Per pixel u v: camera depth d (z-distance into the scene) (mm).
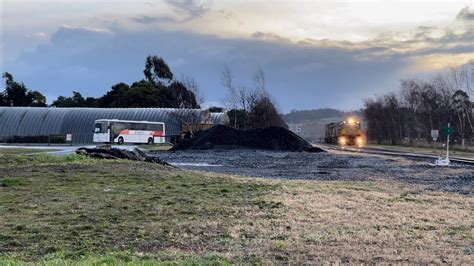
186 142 61844
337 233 11539
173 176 22516
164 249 9906
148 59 113562
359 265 8664
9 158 26734
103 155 29375
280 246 10125
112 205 14852
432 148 74500
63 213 13555
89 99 113938
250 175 28922
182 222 12562
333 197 17375
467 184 25484
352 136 92875
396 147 82688
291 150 60625
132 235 11102
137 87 104000
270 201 16031
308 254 9508
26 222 12336
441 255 9609
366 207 15414
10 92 113812
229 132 63781
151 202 15508
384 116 106062
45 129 80938
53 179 20391
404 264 8789
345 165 38594
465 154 59156
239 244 10328
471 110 83375
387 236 11305
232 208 14656
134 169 24219
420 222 13180
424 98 92688
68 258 9078
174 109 85250
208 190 18469
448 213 14711
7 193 17047
